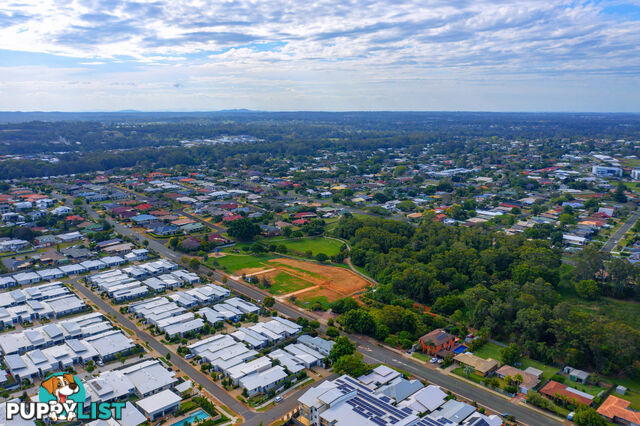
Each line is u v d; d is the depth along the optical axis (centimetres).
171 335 14512
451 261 19800
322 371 12850
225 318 15850
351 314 15050
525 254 19900
